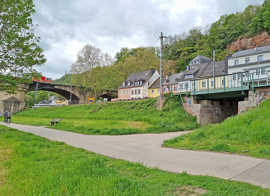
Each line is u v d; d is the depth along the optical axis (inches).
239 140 356.8
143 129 689.6
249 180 175.6
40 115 1840.6
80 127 723.4
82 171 189.9
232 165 227.5
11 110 2356.1
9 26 543.8
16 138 445.7
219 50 3230.8
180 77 2042.3
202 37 3887.8
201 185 159.9
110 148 361.7
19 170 208.1
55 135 565.3
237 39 2997.0
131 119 1031.0
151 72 2630.4
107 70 2842.0
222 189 151.5
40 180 169.9
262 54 1562.5
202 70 1884.8
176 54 3978.8
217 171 205.9
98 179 167.2
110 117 1170.6
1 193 153.1
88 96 2807.6
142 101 1268.5
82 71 2603.3
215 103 947.3
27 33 573.3
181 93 979.9
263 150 281.7
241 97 845.8
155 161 257.9
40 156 266.5
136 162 234.7
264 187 158.1
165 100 1056.2
